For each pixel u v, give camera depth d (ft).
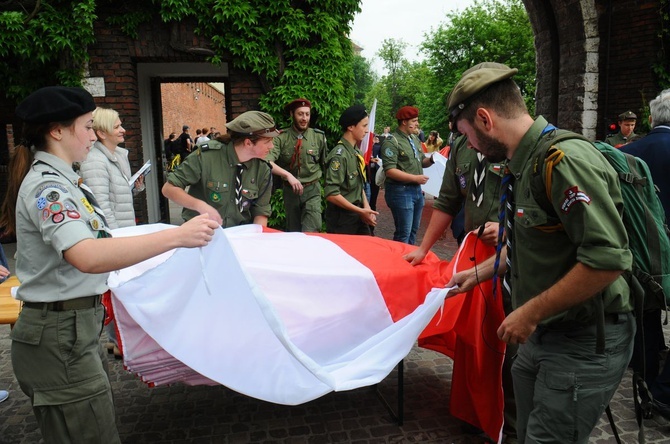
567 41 29.27
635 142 11.78
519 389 6.35
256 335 7.08
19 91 24.62
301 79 24.82
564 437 5.63
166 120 81.10
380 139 34.40
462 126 5.85
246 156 11.36
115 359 12.98
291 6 24.84
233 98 25.49
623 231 4.90
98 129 11.90
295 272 8.11
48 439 6.26
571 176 4.93
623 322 5.67
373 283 8.38
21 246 6.03
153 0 23.50
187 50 24.36
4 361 13.28
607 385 5.57
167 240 5.68
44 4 23.13
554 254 5.41
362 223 16.46
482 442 9.51
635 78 27.66
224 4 23.68
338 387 6.55
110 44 24.45
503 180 5.98
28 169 6.19
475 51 83.76
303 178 17.52
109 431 6.39
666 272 7.68
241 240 9.96
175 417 10.48
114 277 7.97
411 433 9.84
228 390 11.65
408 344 7.52
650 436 9.75
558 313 5.18
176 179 11.14
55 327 6.04
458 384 9.61
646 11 26.81
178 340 7.07
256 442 9.55
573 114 29.19
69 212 5.62
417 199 19.90
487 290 8.72
